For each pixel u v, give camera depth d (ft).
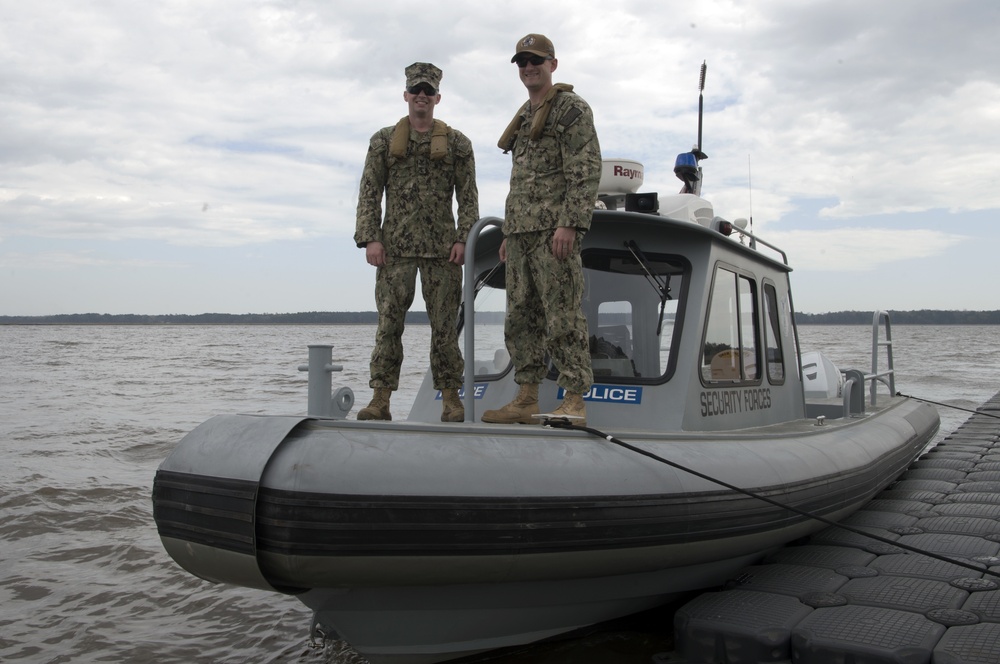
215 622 15.40
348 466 9.60
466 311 12.92
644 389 14.89
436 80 13.66
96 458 31.63
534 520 10.46
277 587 9.77
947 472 25.44
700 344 15.06
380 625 11.21
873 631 11.09
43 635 14.66
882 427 21.89
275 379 76.79
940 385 72.08
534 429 11.36
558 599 11.82
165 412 48.85
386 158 13.85
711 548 12.66
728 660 11.42
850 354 132.87
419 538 9.80
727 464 13.05
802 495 14.60
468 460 10.32
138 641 14.44
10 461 30.60
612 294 15.62
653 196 15.90
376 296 13.99
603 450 11.60
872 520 18.71
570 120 12.49
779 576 13.93
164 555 19.07
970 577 13.55
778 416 19.12
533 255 12.80
